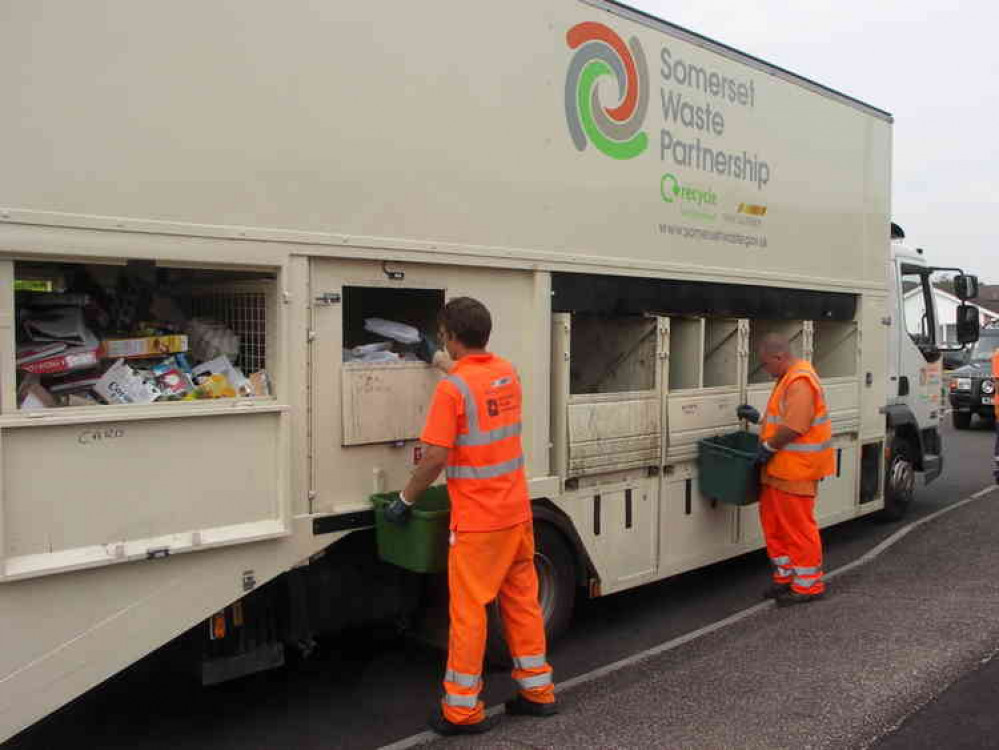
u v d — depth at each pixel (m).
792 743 3.70
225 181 3.42
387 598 4.36
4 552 2.95
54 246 3.01
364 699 4.35
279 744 3.85
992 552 7.14
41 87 2.98
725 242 5.98
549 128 4.70
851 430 7.31
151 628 3.32
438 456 3.73
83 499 3.13
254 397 3.61
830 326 7.59
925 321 9.01
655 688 4.36
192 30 3.31
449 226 4.21
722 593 6.20
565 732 3.86
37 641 3.06
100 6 3.09
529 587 4.04
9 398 2.98
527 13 4.55
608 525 5.17
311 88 3.66
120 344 3.49
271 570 3.65
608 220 5.07
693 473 5.81
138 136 3.19
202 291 4.00
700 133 5.72
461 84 4.24
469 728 3.85
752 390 6.30
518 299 4.63
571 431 4.85
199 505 3.42
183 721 4.09
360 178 3.85
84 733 3.96
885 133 7.78
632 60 5.20
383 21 3.90
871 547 7.43
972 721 3.93
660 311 5.50
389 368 4.06
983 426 18.06
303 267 3.69
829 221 7.05
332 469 3.87
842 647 4.88
